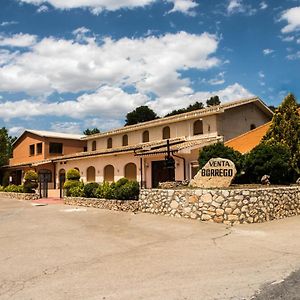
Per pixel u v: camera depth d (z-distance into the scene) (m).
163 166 24.52
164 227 12.07
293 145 17.83
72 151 42.28
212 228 11.62
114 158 28.27
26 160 43.28
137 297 5.52
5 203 25.03
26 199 28.41
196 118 26.91
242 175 16.86
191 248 8.88
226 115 26.53
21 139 44.66
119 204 17.81
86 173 31.44
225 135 26.23
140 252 8.62
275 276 6.39
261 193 13.02
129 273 6.85
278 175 16.38
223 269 6.95
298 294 5.45
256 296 5.41
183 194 14.02
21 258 8.23
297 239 9.59
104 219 14.64
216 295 5.51
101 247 9.28
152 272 6.88
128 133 32.91
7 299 5.60
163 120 29.12
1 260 8.06
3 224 13.98
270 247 8.76
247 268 6.98
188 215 13.72
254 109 29.39
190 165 22.86
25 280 6.58
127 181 19.19
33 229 12.48
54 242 10.03
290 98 18.52
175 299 5.39
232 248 8.77
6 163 44.03
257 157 16.59
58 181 35.38
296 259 7.55
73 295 5.70
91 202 20.39
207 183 14.99
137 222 13.41
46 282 6.42
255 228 11.52
